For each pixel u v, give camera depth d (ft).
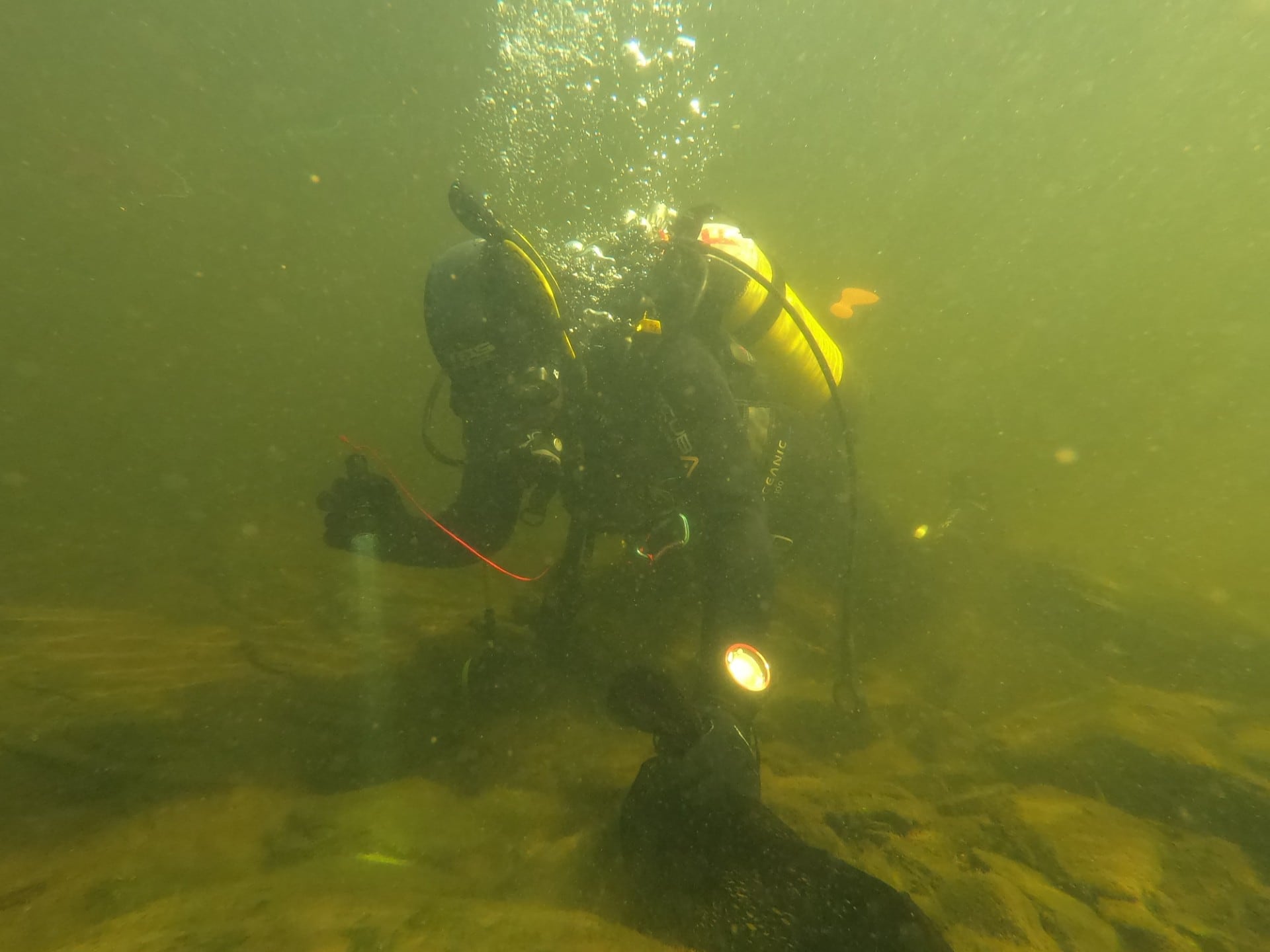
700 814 6.07
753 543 8.53
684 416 8.99
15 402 32.73
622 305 9.39
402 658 11.75
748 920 5.39
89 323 52.60
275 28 125.08
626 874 6.16
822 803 8.43
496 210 8.26
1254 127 128.67
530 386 7.92
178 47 122.62
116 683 10.28
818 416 13.92
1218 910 6.73
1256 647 13.01
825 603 14.49
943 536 16.72
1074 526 23.49
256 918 4.90
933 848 7.69
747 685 7.55
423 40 126.00
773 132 124.77
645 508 9.43
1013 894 6.70
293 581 16.35
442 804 7.79
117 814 7.15
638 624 12.69
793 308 10.73
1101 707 11.01
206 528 20.52
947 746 10.37
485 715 10.00
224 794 7.77
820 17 109.50
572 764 8.88
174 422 33.09
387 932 4.72
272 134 118.42
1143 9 115.55
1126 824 8.29
